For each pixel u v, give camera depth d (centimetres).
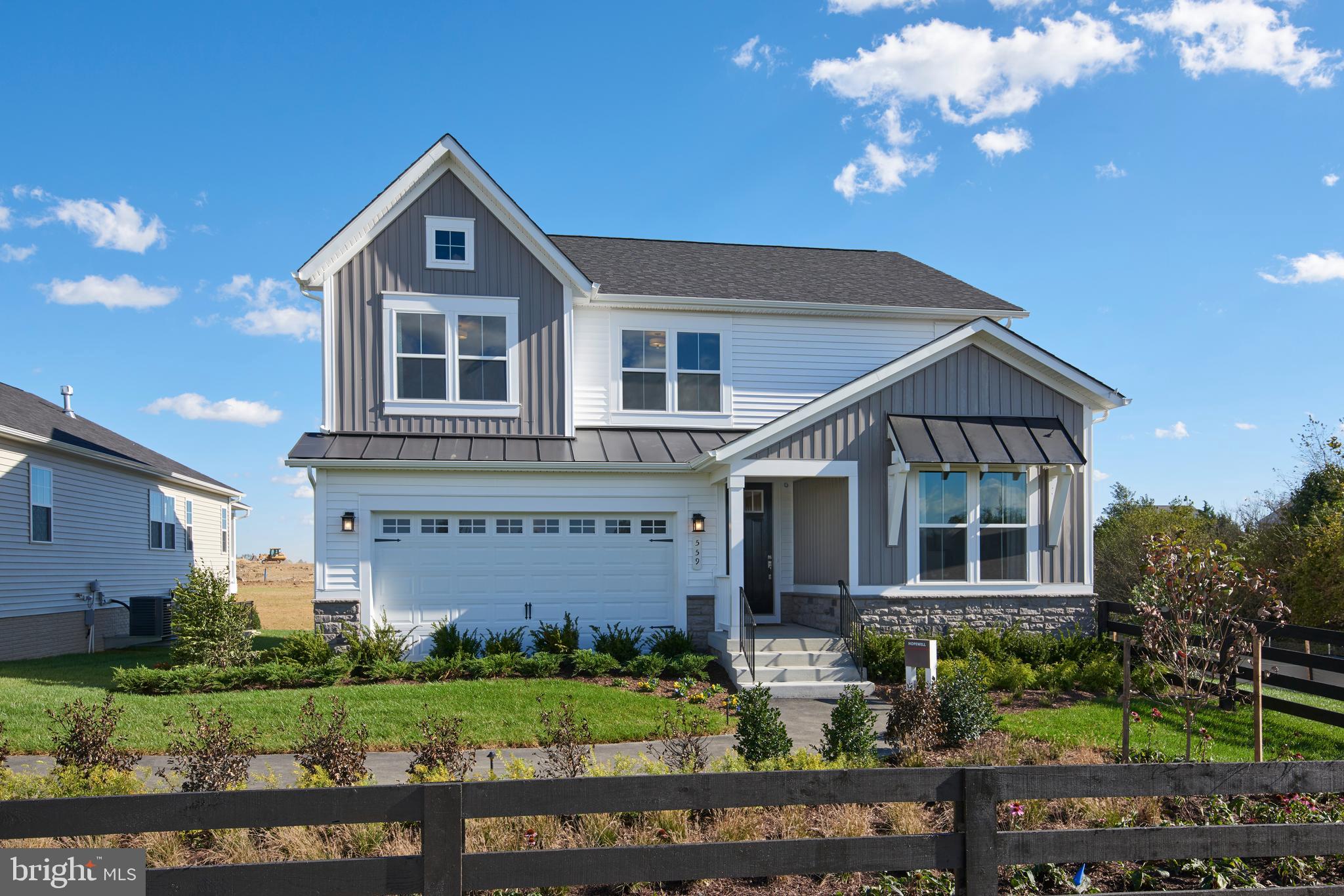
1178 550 785
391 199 1484
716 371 1662
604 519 1490
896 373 1405
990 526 1438
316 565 1377
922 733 859
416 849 583
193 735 849
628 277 1680
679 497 1502
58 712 1021
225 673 1189
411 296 1498
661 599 1502
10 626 1659
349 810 435
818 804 480
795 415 1355
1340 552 1548
